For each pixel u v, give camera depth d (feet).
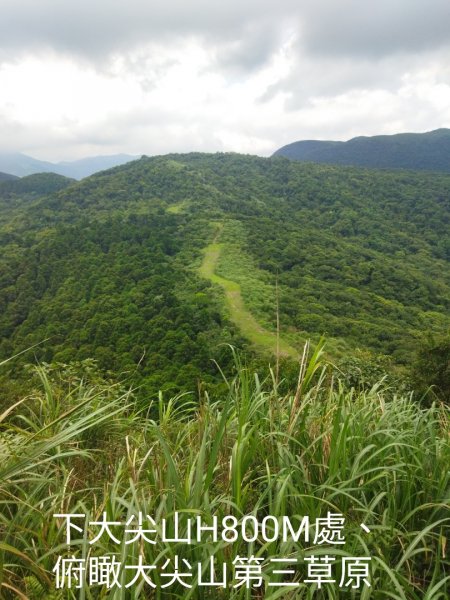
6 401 14.73
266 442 7.50
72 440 8.87
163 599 5.07
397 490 6.79
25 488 7.14
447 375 28.09
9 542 5.80
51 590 5.06
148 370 68.23
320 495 6.45
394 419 8.91
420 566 6.19
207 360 71.72
